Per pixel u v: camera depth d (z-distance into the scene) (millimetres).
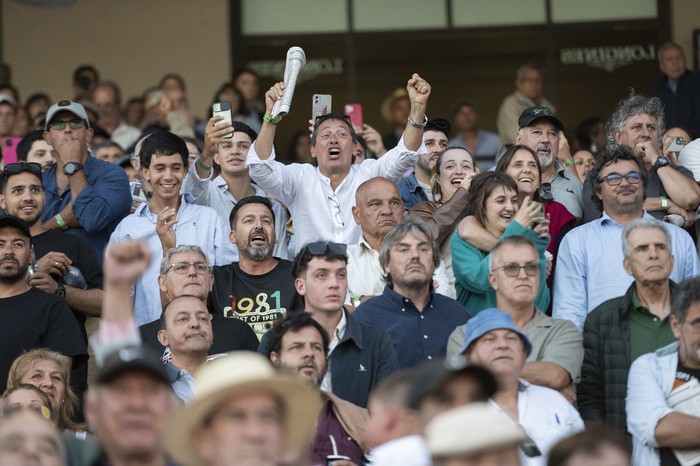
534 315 24203
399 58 46125
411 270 24766
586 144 40812
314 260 24094
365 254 27125
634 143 29500
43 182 30781
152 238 28422
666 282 24250
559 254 26531
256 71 46312
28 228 26703
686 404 22641
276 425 13945
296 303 26938
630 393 22969
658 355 23062
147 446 14930
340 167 29078
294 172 29094
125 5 46062
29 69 45625
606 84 46000
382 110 45938
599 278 26141
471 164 29422
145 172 28969
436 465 13914
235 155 30484
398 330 24672
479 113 45938
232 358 14188
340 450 21891
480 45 46281
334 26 46344
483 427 13781
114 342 15117
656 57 45938
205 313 24375
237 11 46281
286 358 21953
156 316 27469
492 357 21453
